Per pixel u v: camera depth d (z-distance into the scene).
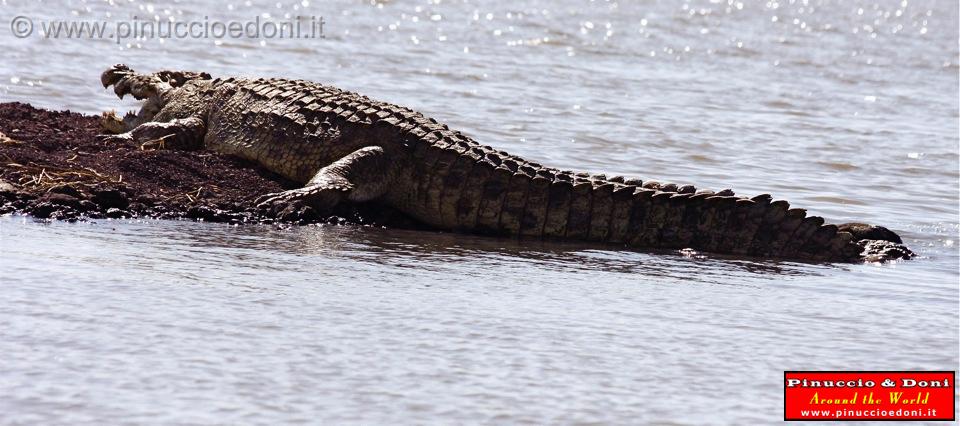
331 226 41.66
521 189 42.34
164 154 45.38
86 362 24.41
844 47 138.88
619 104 78.44
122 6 121.25
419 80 83.19
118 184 41.69
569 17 159.75
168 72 54.19
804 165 61.16
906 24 198.25
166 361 24.73
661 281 35.44
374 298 30.73
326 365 25.09
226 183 44.28
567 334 28.45
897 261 41.03
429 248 38.62
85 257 33.16
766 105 84.19
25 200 39.56
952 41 161.50
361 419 22.33
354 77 82.75
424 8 154.12
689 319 30.67
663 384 25.22
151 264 32.84
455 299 31.23
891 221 48.12
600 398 24.11
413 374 24.86
